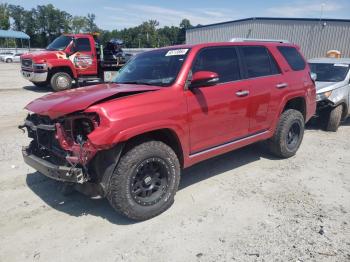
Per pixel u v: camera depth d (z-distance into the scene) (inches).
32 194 178.2
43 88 612.7
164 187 155.1
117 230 144.9
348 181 193.9
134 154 141.6
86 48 569.6
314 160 229.9
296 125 229.3
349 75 331.0
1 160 226.1
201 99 165.0
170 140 163.2
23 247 134.0
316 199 170.6
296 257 124.5
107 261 125.3
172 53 178.5
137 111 140.3
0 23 4040.4
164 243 135.1
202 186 187.0
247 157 234.1
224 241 135.4
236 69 188.5
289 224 146.6
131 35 3809.1
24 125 166.9
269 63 211.2
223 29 1187.9
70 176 135.7
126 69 198.1
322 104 301.9
